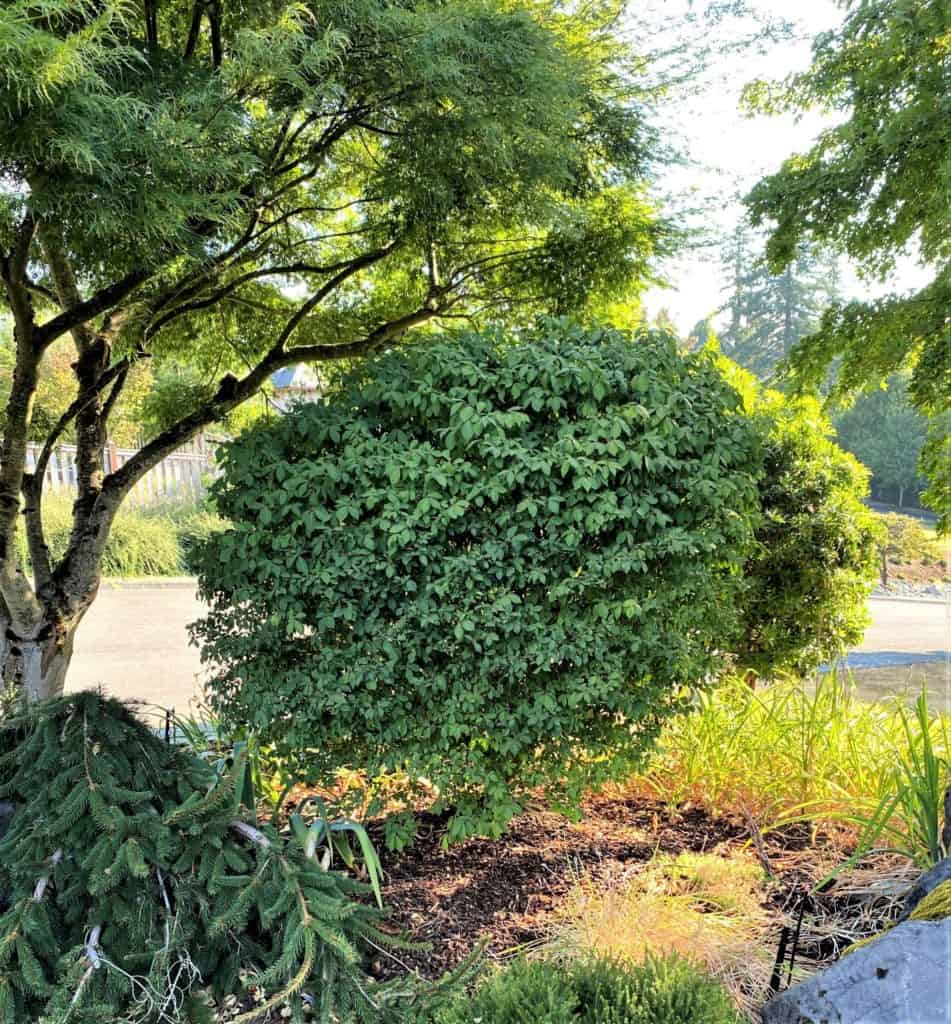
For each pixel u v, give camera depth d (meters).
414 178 3.44
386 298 5.14
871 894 2.37
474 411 2.46
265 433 2.65
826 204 4.02
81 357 3.76
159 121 1.95
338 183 4.31
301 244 4.51
